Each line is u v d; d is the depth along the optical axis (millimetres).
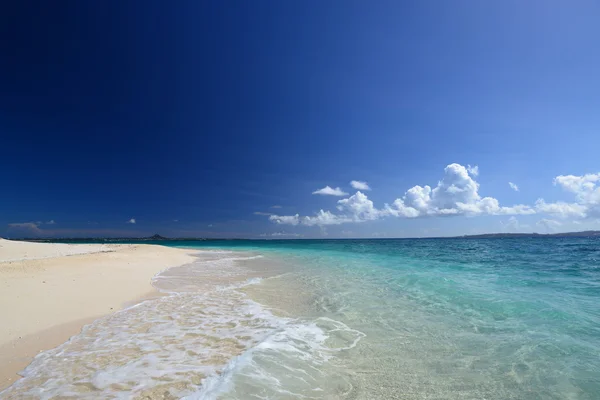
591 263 18531
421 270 15906
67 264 14172
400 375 4473
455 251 33062
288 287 11203
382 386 4164
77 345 5348
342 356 5098
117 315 7238
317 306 8367
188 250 36688
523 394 3955
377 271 15695
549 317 6965
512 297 8977
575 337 5758
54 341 5516
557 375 4402
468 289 10320
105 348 5230
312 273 15094
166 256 23438
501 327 6434
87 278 11195
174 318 7066
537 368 4617
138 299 8961
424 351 5305
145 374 4301
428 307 8172
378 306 8344
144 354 5000
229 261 22125
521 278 12594
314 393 3941
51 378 4164
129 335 5887
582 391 3986
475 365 4770
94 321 6719
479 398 3887
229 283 11992
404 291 10312
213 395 3781
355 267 17719
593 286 10656
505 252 30047
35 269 12172
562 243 53344
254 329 6352
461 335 6039
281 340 5723
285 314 7566
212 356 4957
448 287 10734
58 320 6617
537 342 5578
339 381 4270
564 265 17500
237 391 3893
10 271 11383
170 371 4398
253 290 10586
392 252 32469
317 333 6184
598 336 5785
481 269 15914
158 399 3680
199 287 11039
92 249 23703
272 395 3844
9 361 4688
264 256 27766
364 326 6652
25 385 3982
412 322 6906
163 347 5309
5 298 7746
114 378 4172
